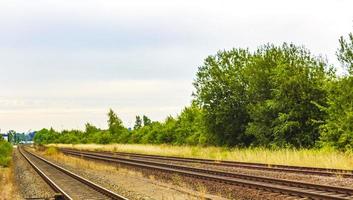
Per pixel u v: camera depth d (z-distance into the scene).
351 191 14.28
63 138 148.12
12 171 37.53
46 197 19.38
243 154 33.81
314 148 34.38
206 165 30.03
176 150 49.59
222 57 46.59
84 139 124.06
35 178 29.58
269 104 38.34
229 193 17.08
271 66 42.41
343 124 30.45
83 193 19.17
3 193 21.34
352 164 23.11
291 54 38.84
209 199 15.56
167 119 73.94
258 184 16.77
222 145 47.12
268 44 43.25
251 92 43.25
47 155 69.69
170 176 24.00
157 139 70.06
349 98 31.83
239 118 45.12
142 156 45.19
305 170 21.89
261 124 39.94
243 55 46.75
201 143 52.91
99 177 26.67
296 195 14.67
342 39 31.84
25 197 20.25
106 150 69.06
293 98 37.31
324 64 37.81
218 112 45.34
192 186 20.14
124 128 103.31
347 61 31.78
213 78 46.16
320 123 36.22
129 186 21.48
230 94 45.59
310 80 37.34
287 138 37.25
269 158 29.28
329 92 33.28
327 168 21.97
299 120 37.03
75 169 35.06
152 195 17.83
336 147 30.61
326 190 15.33
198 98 46.84
